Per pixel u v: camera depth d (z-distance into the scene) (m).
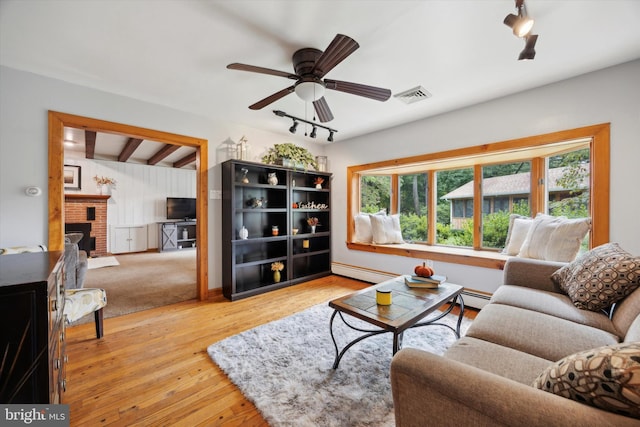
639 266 1.46
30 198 2.29
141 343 2.20
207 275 3.35
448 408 0.76
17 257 1.28
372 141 3.98
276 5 1.51
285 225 3.94
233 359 1.93
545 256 2.49
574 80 2.36
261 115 3.31
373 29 1.72
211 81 2.43
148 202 7.36
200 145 3.30
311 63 1.90
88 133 4.61
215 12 1.57
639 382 0.57
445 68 2.20
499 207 3.35
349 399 1.52
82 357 1.98
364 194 4.53
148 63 2.13
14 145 2.23
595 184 2.28
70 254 2.76
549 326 1.42
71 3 1.48
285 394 1.56
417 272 2.32
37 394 0.86
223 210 3.46
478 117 2.92
